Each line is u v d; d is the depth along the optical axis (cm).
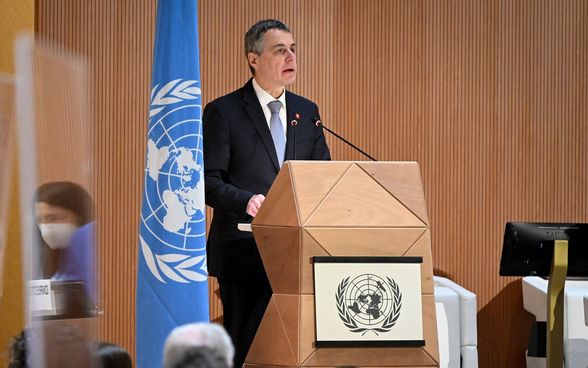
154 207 755
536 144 1261
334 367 643
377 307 650
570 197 1267
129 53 1180
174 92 758
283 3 1215
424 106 1240
